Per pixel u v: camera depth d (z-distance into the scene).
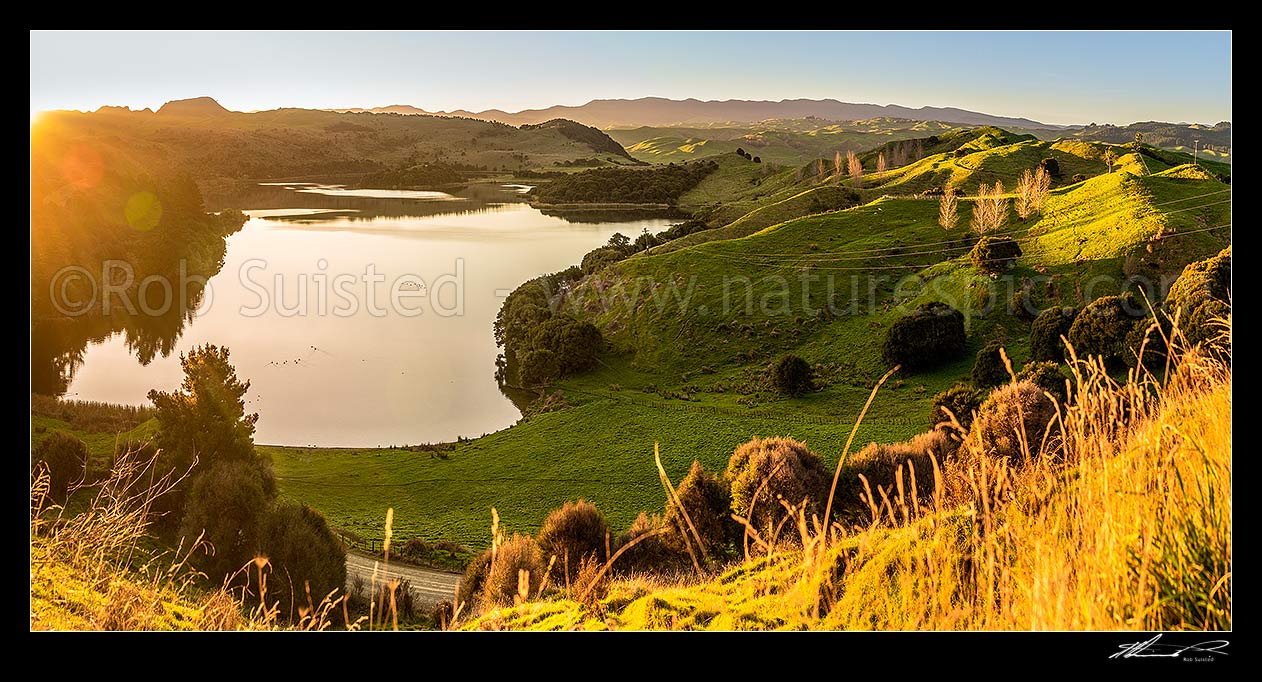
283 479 43.31
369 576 25.36
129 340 70.88
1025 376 28.88
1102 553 3.32
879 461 17.92
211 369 28.36
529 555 13.29
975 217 72.06
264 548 18.81
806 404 51.00
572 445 48.62
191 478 25.33
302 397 58.62
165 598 5.48
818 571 4.19
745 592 5.73
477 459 47.31
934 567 3.97
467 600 12.62
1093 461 3.93
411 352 70.38
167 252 90.12
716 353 63.06
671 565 15.52
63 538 5.66
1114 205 66.44
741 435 46.94
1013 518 4.23
